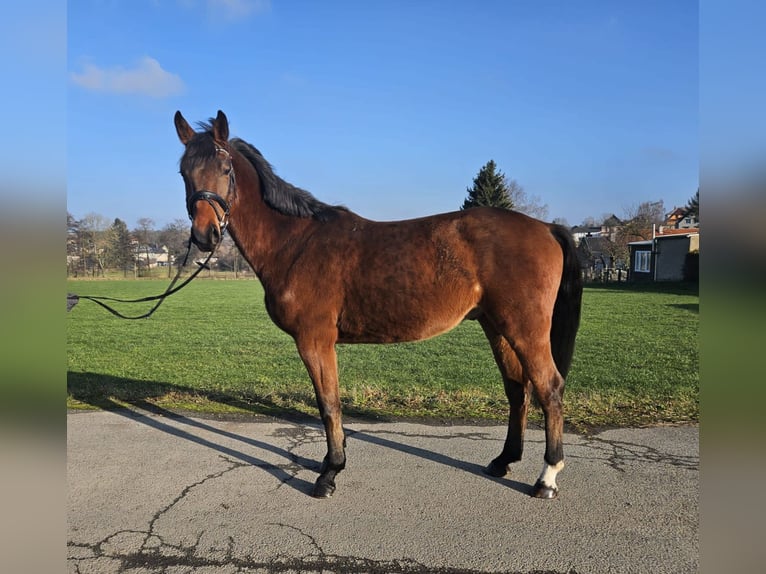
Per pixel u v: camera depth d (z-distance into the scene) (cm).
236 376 723
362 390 588
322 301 335
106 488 343
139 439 438
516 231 321
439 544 275
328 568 255
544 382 319
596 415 488
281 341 1102
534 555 265
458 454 400
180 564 258
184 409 527
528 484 346
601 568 255
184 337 1162
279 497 330
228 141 364
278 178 363
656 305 1719
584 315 1431
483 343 1035
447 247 321
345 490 339
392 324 330
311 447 420
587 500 322
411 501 324
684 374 683
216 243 345
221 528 292
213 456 400
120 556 265
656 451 397
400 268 322
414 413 504
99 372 754
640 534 284
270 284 354
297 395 578
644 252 3322
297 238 353
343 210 366
